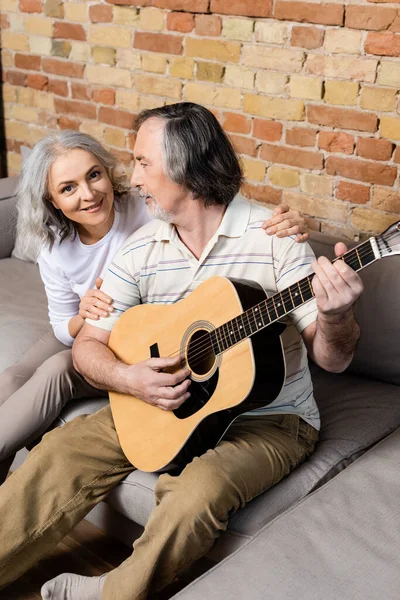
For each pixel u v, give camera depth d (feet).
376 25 7.61
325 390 7.29
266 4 8.37
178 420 6.07
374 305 7.17
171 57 9.57
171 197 6.08
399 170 7.94
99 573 6.78
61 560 6.93
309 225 8.88
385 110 7.84
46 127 11.71
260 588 4.84
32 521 6.15
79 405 7.13
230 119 9.22
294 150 8.71
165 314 6.33
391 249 4.74
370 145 8.07
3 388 7.23
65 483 6.22
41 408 6.86
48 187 7.07
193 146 5.94
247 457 5.81
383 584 4.78
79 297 7.75
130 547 7.11
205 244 6.32
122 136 10.59
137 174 6.21
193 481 5.60
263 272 6.13
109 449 6.43
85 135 7.14
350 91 8.03
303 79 8.36
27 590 6.59
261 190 9.20
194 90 9.48
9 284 9.46
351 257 4.90
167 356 6.25
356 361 7.40
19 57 11.71
